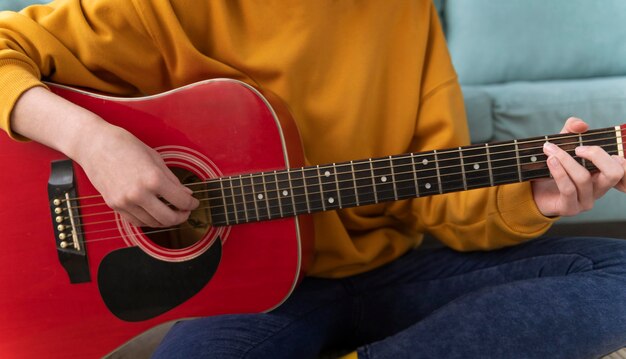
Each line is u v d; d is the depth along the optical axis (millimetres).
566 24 1932
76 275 894
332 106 993
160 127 894
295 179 865
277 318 910
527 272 962
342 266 1023
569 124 845
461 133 1063
